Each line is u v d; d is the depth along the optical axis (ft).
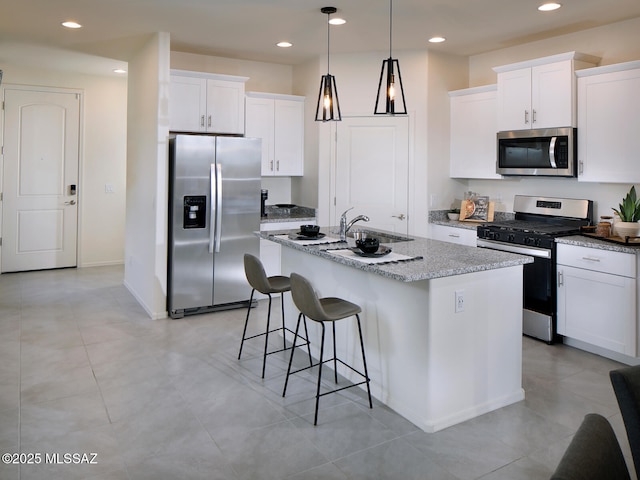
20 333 13.94
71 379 10.93
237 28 14.46
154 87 15.15
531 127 14.58
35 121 21.30
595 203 14.37
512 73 15.01
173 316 15.48
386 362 9.95
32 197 21.62
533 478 7.48
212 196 15.52
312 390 10.55
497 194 17.31
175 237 15.24
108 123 22.75
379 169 17.71
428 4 12.32
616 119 12.75
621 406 4.37
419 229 17.46
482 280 9.43
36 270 21.98
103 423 9.05
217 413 9.48
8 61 19.19
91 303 17.12
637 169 12.37
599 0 12.03
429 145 17.13
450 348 9.10
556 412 9.60
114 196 23.26
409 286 9.26
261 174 17.48
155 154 15.15
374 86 17.44
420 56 16.90
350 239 12.21
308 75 18.57
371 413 9.57
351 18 13.48
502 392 9.86
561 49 15.11
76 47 16.72
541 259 13.41
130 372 11.36
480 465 7.82
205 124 16.56
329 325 11.78
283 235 12.62
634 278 11.44
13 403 9.75
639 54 13.32
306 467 7.75
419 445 8.41
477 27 14.28
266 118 18.16
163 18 13.52
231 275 16.29
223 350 12.84
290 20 13.67
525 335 14.01
